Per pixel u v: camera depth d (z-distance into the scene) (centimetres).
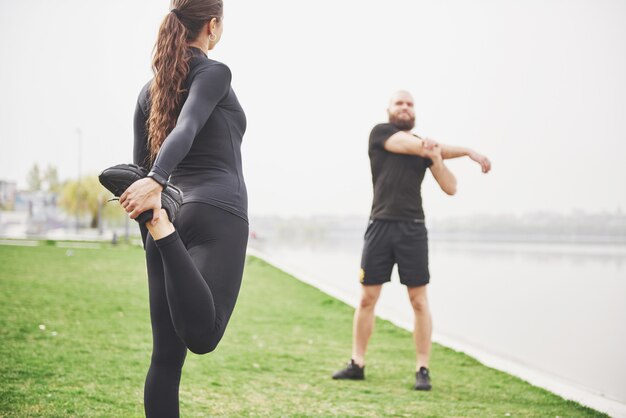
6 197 8712
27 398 339
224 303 194
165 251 173
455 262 1808
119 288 912
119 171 170
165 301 207
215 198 199
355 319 441
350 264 1838
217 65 203
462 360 504
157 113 204
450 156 434
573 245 3534
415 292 427
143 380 391
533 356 537
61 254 1727
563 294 991
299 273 1366
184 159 206
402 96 450
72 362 434
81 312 668
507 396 395
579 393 403
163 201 174
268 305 823
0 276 1035
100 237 3638
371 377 444
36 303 722
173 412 207
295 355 510
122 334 550
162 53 205
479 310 819
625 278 1251
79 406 329
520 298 945
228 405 352
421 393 399
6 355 446
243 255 205
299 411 345
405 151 429
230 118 210
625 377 462
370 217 443
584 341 607
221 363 467
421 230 433
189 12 211
